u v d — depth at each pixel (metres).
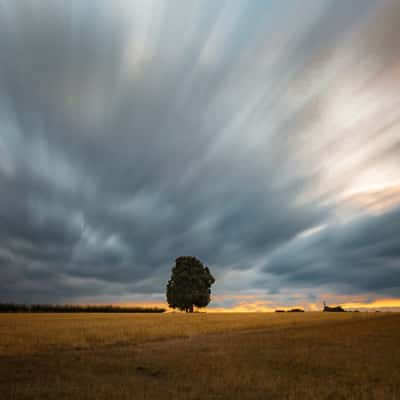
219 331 40.47
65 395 12.53
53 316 75.69
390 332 34.91
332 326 44.69
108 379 15.21
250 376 15.64
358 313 86.50
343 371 16.86
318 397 12.48
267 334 35.91
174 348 25.91
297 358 20.39
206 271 121.69
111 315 82.50
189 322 53.66
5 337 31.11
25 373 16.39
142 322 52.44
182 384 14.29
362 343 27.12
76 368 17.77
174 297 115.81
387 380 15.05
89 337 32.06
